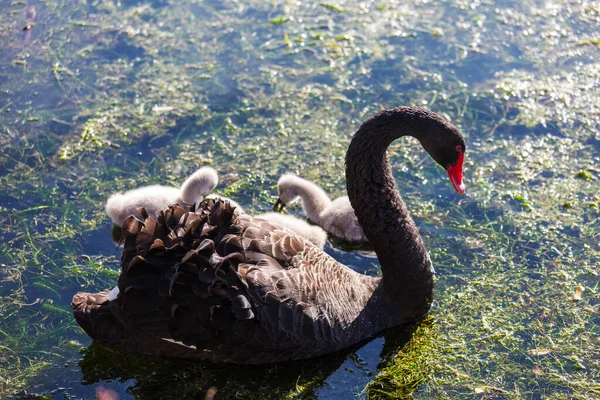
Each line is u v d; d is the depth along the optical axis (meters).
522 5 3.28
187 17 3.22
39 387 2.17
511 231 2.51
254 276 2.10
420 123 2.21
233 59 3.06
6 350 2.24
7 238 2.48
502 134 2.79
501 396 2.15
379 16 3.24
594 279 2.39
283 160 2.73
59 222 2.53
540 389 2.17
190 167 2.69
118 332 2.17
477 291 2.37
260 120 2.84
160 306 2.09
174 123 2.82
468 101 2.90
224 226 2.15
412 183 2.66
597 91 2.92
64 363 2.22
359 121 2.84
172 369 2.20
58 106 2.86
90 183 2.63
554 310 2.32
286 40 3.12
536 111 2.85
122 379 2.19
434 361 2.22
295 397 2.16
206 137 2.79
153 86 2.95
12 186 2.62
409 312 2.28
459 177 2.22
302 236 2.33
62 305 2.33
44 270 2.41
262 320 2.10
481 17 3.22
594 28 3.17
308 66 3.04
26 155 2.70
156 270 2.11
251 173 2.69
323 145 2.77
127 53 3.06
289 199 2.57
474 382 2.18
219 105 2.89
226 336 2.10
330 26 3.20
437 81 2.97
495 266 2.42
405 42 3.13
